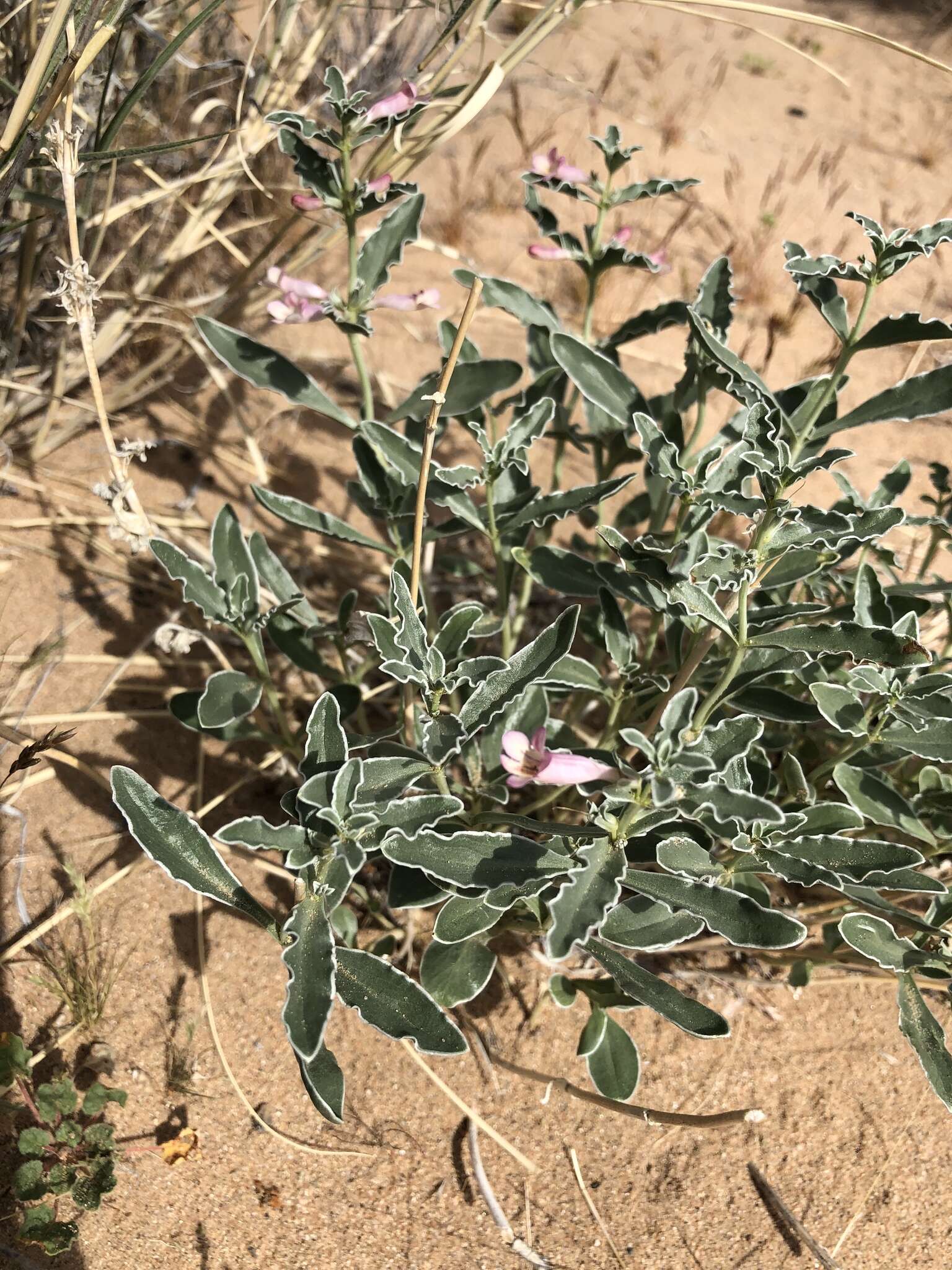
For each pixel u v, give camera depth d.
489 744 0.17
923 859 0.14
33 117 0.17
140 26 0.22
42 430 0.25
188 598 0.18
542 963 0.20
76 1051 0.18
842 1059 0.19
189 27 0.19
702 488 0.16
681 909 0.14
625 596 0.16
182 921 0.19
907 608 0.18
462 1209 0.17
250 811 0.21
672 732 0.13
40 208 0.22
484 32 0.23
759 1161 0.18
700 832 0.16
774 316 0.35
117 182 0.26
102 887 0.19
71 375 0.26
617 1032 0.16
